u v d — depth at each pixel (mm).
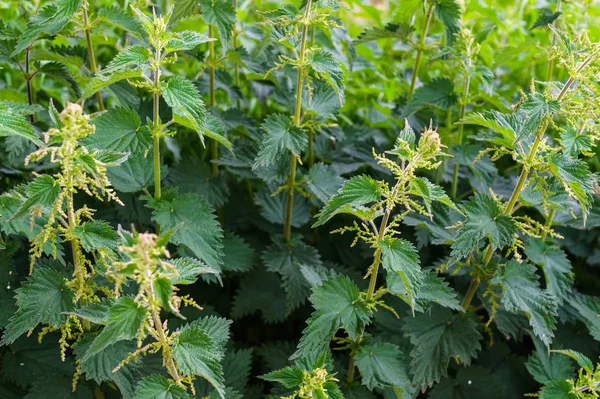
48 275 755
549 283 907
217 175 1034
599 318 925
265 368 975
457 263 906
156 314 671
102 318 685
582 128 805
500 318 931
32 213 688
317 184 957
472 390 950
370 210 755
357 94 1245
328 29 1018
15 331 733
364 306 790
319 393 739
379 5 1612
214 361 706
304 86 960
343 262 1065
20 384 836
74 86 960
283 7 866
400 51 1253
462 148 994
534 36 1215
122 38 1184
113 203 967
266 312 986
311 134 1024
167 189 872
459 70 1021
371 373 803
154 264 636
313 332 771
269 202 1027
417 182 722
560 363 919
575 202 877
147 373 807
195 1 894
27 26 847
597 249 1048
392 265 738
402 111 1072
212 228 858
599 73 770
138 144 802
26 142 912
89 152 716
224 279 1035
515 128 836
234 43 1071
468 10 1206
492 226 826
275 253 975
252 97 1190
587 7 1123
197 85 1027
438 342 889
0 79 1104
